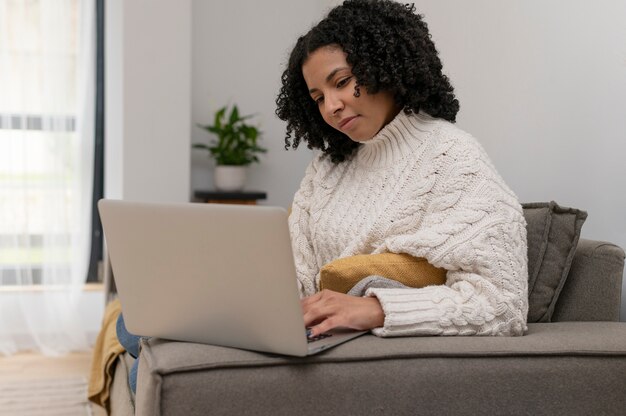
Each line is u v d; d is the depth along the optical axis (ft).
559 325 5.04
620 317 6.00
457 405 4.19
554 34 6.86
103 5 13.34
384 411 4.09
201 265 4.03
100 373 8.20
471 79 8.28
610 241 6.21
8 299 12.56
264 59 13.50
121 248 4.37
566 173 6.74
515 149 7.48
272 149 13.57
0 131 12.55
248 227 3.76
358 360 4.09
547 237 5.48
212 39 13.30
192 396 3.85
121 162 11.99
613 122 6.15
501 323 4.53
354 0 5.33
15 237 12.62
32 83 12.64
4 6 12.45
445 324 4.42
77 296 12.76
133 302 4.46
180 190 11.93
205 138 13.34
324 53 5.17
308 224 6.08
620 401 4.42
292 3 13.57
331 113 5.25
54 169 12.71
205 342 4.30
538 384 4.30
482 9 8.02
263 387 3.94
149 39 11.77
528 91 7.25
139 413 4.01
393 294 4.46
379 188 5.37
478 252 4.56
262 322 3.96
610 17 6.16
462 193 4.80
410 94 5.22
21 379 10.74
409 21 5.28
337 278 4.81
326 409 4.02
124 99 11.73
